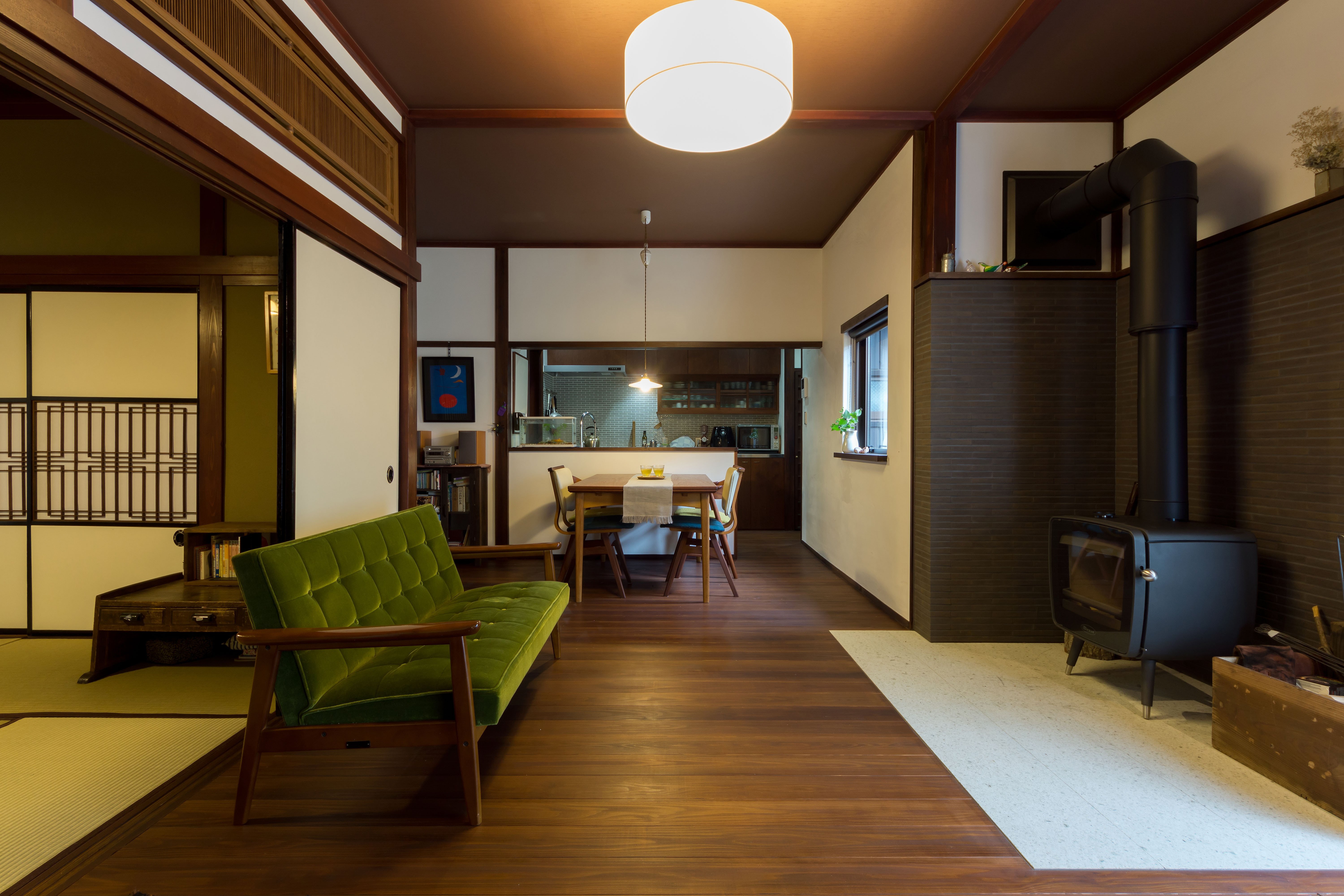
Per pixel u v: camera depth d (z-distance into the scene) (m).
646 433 7.97
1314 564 2.19
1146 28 2.62
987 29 2.61
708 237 5.32
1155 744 2.11
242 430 3.11
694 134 2.37
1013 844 1.58
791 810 1.72
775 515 7.25
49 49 1.32
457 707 1.61
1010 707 2.40
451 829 1.62
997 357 3.14
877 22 2.56
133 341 3.16
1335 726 1.69
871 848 1.56
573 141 3.59
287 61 2.23
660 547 5.45
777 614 3.70
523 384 6.09
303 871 1.46
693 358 7.66
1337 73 2.19
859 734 2.17
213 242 3.09
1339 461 2.11
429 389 5.49
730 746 2.08
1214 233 2.68
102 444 3.17
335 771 1.91
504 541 5.44
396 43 2.73
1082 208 2.92
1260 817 1.69
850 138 3.52
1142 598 2.21
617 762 1.97
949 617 3.16
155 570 3.18
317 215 2.39
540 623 2.21
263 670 1.62
